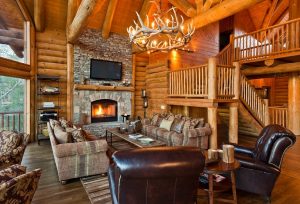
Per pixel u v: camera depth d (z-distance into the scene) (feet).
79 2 18.88
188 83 19.75
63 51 21.52
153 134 18.62
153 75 25.39
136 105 26.73
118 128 19.36
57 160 10.36
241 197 9.36
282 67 21.65
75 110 21.85
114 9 21.18
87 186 10.26
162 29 11.84
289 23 19.07
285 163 13.89
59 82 21.31
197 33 27.50
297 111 22.98
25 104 19.33
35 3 17.53
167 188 5.08
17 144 8.92
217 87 17.22
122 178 4.77
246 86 19.76
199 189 8.70
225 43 35.04
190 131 15.43
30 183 4.88
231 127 18.30
